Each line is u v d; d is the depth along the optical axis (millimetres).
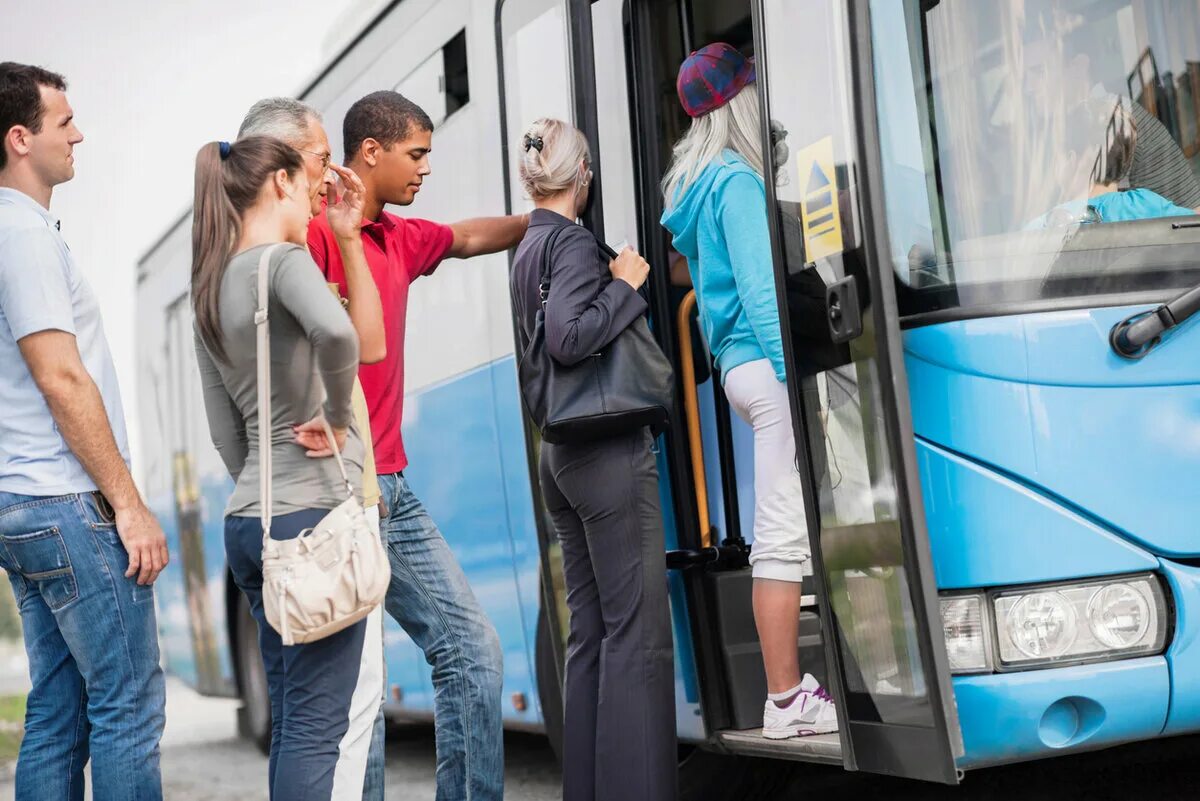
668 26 4828
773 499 4184
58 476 3666
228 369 3393
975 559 3410
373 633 3514
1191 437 3510
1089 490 3434
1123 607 3449
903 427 3355
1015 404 3436
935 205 3570
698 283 4430
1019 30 3689
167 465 10531
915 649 3361
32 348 3586
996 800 4797
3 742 8758
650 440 4191
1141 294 3529
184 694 10984
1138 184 3713
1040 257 3529
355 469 3420
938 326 3496
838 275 3543
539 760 6762
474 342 5934
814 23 3637
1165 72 3799
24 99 3768
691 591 4605
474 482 6004
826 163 3586
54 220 3822
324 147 3846
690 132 4367
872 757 3568
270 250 3314
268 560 3229
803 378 3715
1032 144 3639
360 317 3807
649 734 4082
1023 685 3363
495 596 5918
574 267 4121
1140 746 5348
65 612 3682
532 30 5215
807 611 4715
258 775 7484
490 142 5578
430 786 6543
